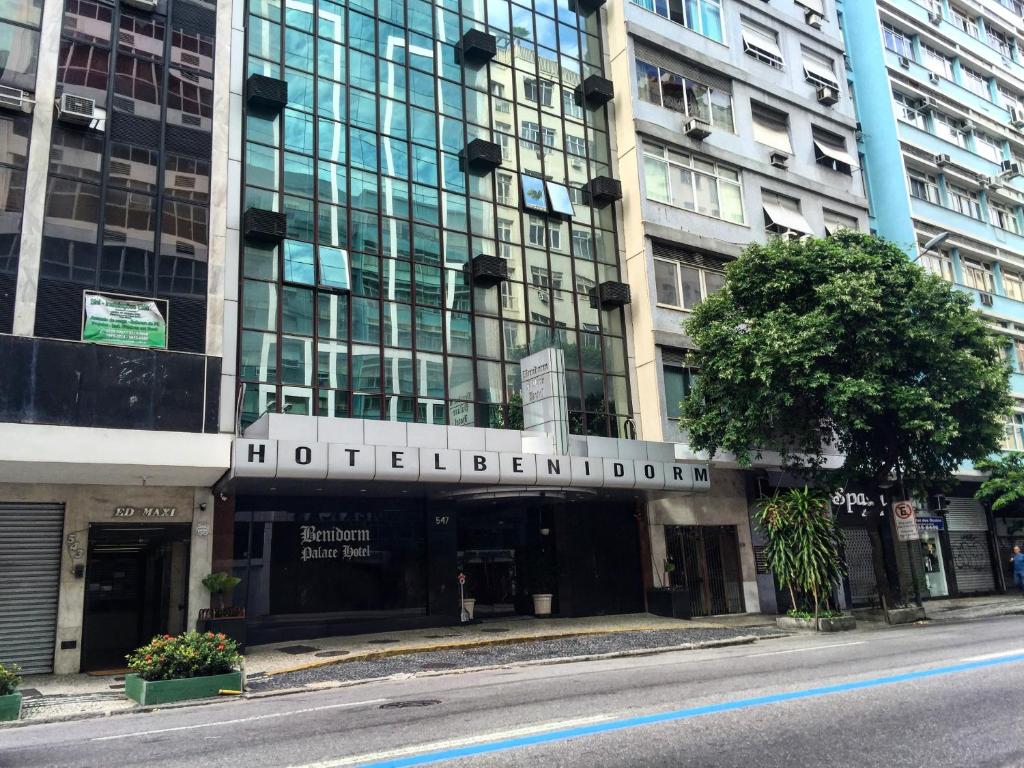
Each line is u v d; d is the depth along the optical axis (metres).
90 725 9.46
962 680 8.80
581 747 6.22
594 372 23.08
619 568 22.62
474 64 23.12
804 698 8.01
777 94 29.38
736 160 27.19
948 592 29.77
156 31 17.41
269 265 18.20
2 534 14.98
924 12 36.41
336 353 18.61
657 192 25.00
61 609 15.10
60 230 15.37
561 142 24.45
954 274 33.44
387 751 6.46
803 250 19.61
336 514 18.72
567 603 21.56
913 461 21.22
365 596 18.69
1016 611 22.08
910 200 32.31
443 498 19.80
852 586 26.16
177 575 16.41
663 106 26.02
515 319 21.91
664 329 23.77
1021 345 34.78
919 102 35.31
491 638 16.80
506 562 21.61
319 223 19.09
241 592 17.11
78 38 16.42
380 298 19.58
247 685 12.19
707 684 9.47
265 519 17.77
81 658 15.23
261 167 18.64
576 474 18.72
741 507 25.00
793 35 30.88
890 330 18.23
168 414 15.59
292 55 19.77
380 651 15.19
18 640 14.73
